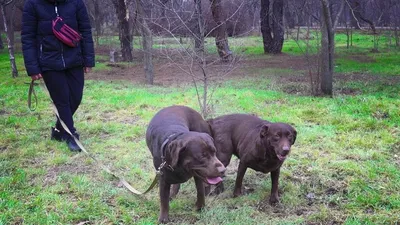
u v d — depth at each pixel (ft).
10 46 27.02
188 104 17.65
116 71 31.71
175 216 8.35
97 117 16.24
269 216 8.36
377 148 12.00
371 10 58.75
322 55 19.48
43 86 13.92
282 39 41.55
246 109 16.58
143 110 17.04
